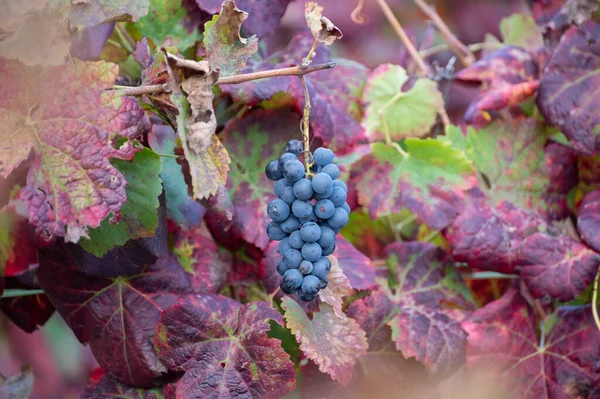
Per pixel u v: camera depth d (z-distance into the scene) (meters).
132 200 1.00
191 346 1.04
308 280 0.96
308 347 1.02
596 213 1.14
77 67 0.95
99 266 1.03
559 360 1.14
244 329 1.04
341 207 0.97
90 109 0.95
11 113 0.95
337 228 0.97
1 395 1.13
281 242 0.98
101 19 0.98
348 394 1.09
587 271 1.13
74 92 0.95
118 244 1.00
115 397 1.07
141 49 1.03
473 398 1.12
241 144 1.12
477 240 1.14
